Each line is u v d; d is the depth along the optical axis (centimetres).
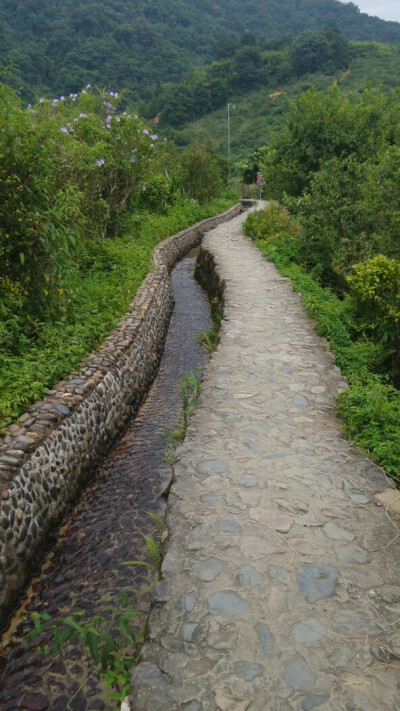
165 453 552
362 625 282
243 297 974
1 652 338
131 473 535
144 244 1395
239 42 9706
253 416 516
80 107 1214
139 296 931
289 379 604
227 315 866
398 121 1645
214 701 244
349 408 506
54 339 615
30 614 365
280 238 1426
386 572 319
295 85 7575
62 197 701
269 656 265
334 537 348
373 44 8244
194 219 2095
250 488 402
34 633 333
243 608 294
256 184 3672
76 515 470
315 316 823
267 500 387
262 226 1628
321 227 1205
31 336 634
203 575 319
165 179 2145
